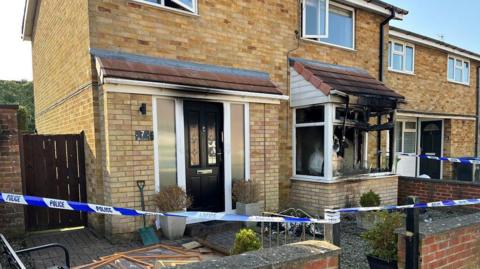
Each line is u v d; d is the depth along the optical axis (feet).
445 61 40.42
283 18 24.31
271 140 21.99
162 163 18.03
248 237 11.72
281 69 24.23
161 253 14.46
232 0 21.66
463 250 11.12
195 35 20.12
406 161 39.06
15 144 17.02
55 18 24.84
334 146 22.90
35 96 39.83
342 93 22.02
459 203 12.72
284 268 7.27
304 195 23.79
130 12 17.88
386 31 31.14
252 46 22.68
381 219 12.73
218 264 7.04
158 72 17.34
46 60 29.66
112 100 15.99
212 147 20.39
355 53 29.07
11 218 17.08
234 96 20.04
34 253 14.94
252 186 19.76
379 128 24.80
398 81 34.68
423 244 10.07
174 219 16.78
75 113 20.70
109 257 13.80
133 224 16.80
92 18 16.84
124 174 16.43
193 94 18.43
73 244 16.35
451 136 40.86
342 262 14.11
